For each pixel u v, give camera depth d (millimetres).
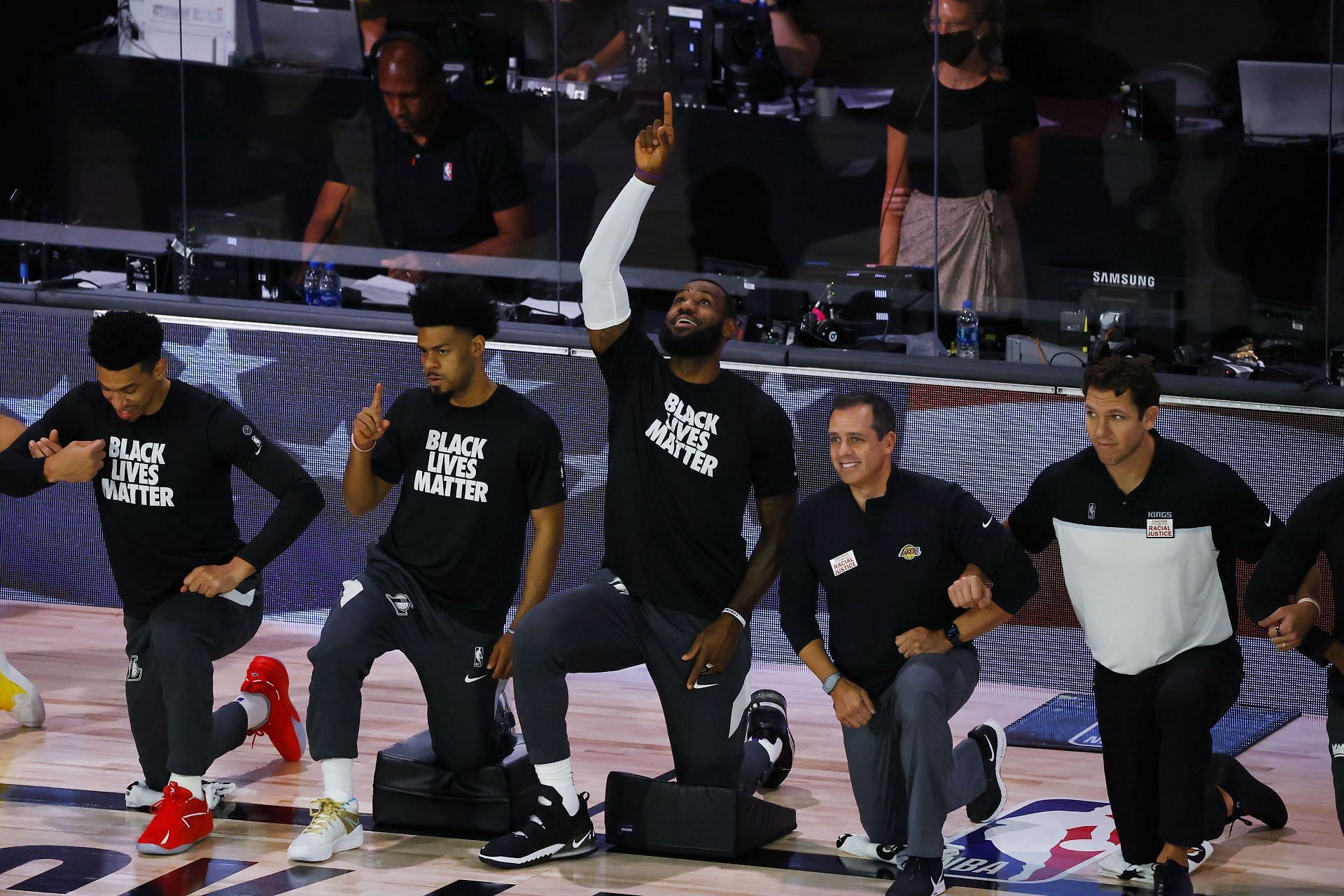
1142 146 23188
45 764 15750
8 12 25609
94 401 14219
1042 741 16781
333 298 24875
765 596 19656
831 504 13164
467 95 24781
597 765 15906
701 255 25062
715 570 13516
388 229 25297
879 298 23531
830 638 13359
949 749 12531
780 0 24312
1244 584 18094
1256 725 17375
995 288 23141
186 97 25547
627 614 13562
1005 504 19078
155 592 14125
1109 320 22406
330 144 25250
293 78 25203
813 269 24344
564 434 20328
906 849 12797
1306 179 22656
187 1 25188
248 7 25172
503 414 13758
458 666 13766
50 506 21875
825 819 14492
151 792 14539
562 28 24828
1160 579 12359
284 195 25469
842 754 16469
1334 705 12023
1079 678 18516
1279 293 22703
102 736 16641
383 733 16781
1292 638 11531
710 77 24719
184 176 24672
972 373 19031
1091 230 23375
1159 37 23125
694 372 13469
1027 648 18719
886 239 24031
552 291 25016
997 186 23375
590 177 25000
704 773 13648
